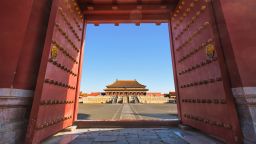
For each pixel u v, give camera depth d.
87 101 64.00
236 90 2.95
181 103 5.89
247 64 2.92
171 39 6.68
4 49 2.75
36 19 3.45
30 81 3.26
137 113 14.49
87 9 6.42
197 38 4.50
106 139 4.05
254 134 2.61
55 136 4.38
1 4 2.86
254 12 3.22
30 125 2.94
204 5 4.04
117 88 83.12
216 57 3.52
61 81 4.35
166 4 6.52
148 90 82.88
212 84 3.73
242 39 3.05
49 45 3.42
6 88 2.65
